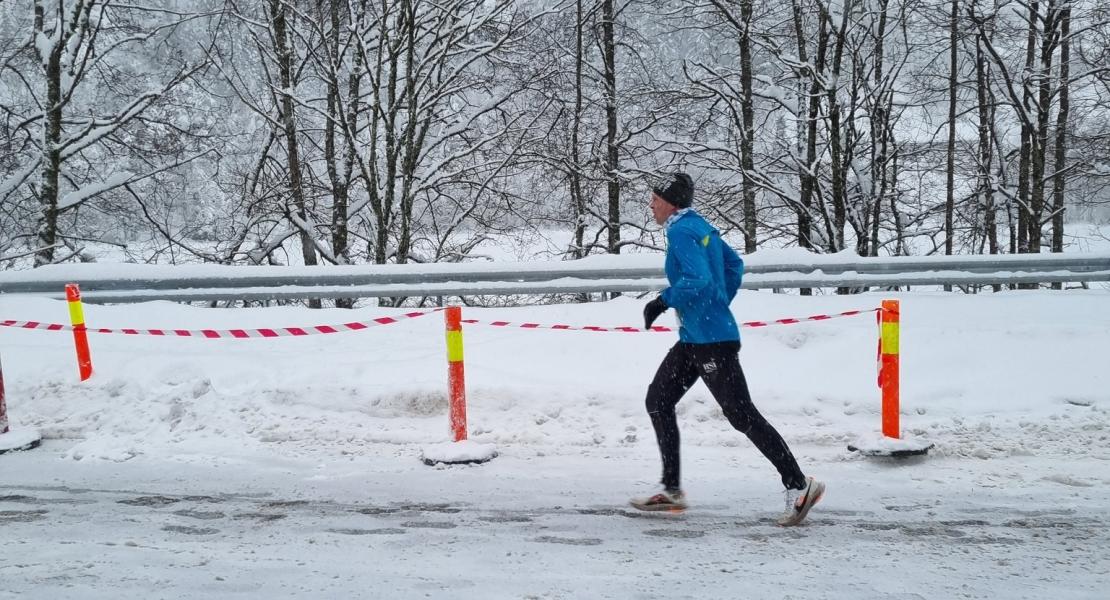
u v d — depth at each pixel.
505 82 14.90
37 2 13.03
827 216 14.00
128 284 8.80
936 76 15.38
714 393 4.11
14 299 8.72
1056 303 8.12
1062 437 5.52
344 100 14.72
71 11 12.99
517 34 14.32
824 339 7.22
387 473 5.05
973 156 16.30
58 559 3.65
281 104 13.63
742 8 14.12
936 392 6.29
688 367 4.26
